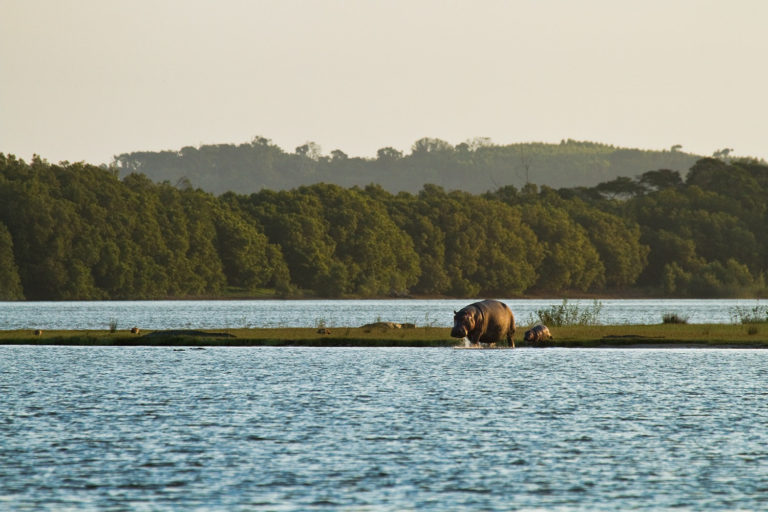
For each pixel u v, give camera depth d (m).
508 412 113.06
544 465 87.00
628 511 73.69
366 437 98.38
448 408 115.69
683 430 102.31
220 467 85.94
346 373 148.88
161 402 120.06
